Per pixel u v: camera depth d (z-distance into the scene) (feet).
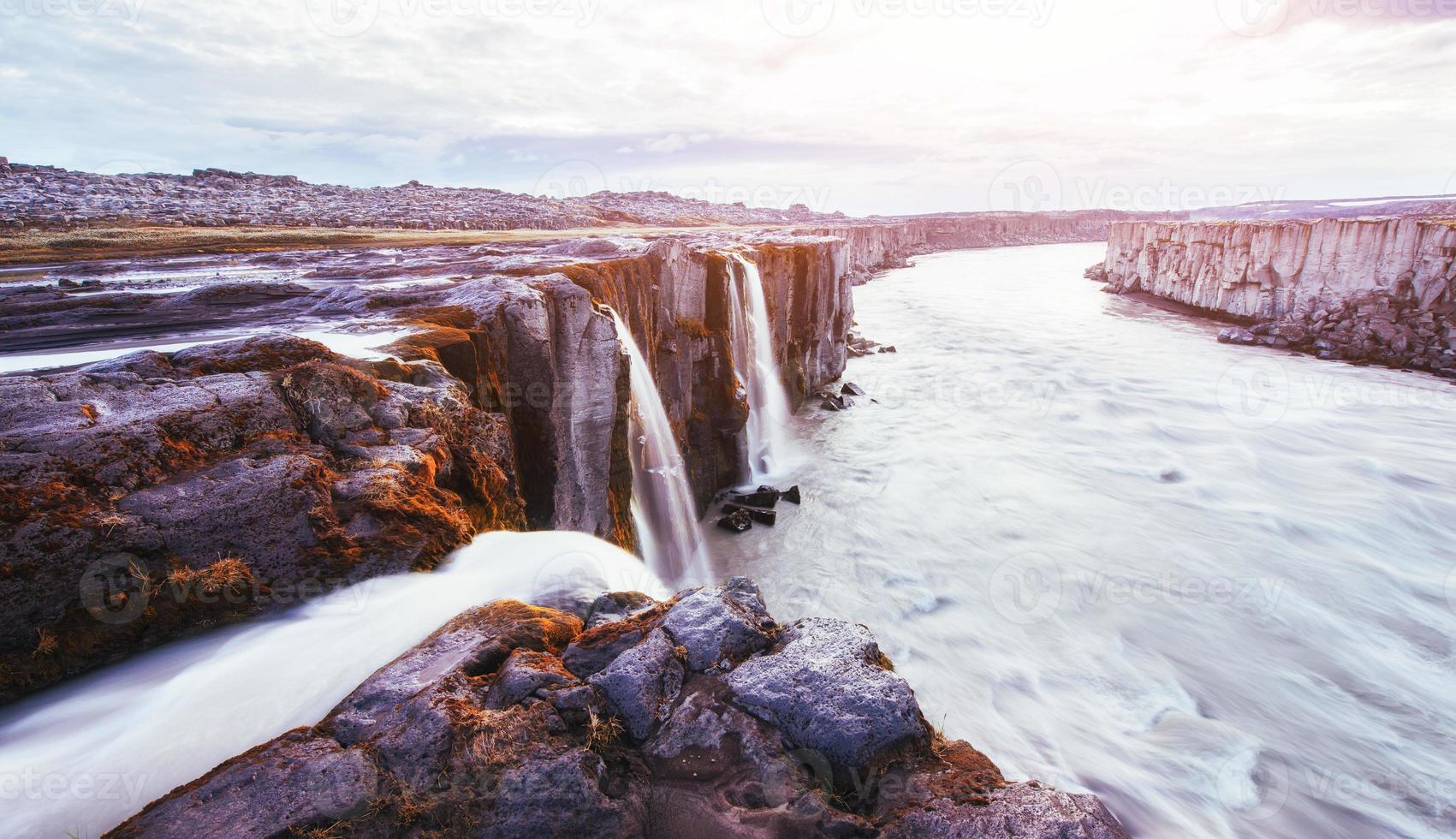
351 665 18.49
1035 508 80.74
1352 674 50.62
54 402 24.58
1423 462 92.99
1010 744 43.32
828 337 134.51
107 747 16.14
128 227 175.42
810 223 517.14
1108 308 229.86
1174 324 196.44
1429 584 63.46
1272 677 50.21
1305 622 57.31
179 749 15.93
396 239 173.27
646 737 16.28
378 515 24.07
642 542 63.93
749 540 73.77
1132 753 42.57
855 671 17.24
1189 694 48.19
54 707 17.62
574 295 52.01
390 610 20.94
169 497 22.20
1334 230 163.84
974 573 65.77
